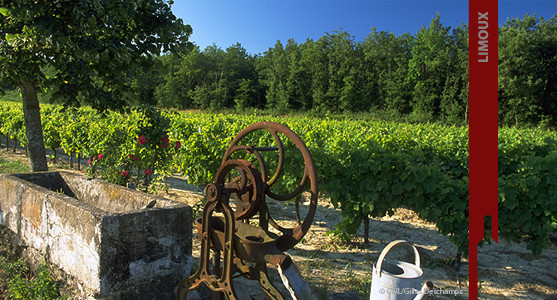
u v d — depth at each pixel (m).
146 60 5.61
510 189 4.54
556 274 4.77
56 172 5.23
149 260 3.25
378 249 5.48
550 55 42.34
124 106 5.68
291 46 71.69
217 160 7.49
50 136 11.58
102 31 4.98
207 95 65.94
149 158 6.86
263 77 70.94
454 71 48.53
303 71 60.78
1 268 3.95
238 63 72.50
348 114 52.28
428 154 7.35
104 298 2.98
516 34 43.09
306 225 2.68
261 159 3.00
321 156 5.48
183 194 8.54
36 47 4.70
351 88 53.50
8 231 4.46
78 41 4.61
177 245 3.43
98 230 2.97
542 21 44.59
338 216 7.17
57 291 3.38
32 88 5.62
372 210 5.23
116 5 4.66
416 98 49.75
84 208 3.21
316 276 4.33
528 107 40.28
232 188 2.84
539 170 4.55
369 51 58.84
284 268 2.53
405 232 6.27
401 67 53.38
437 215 4.74
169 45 5.53
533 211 4.56
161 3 5.34
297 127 11.17
